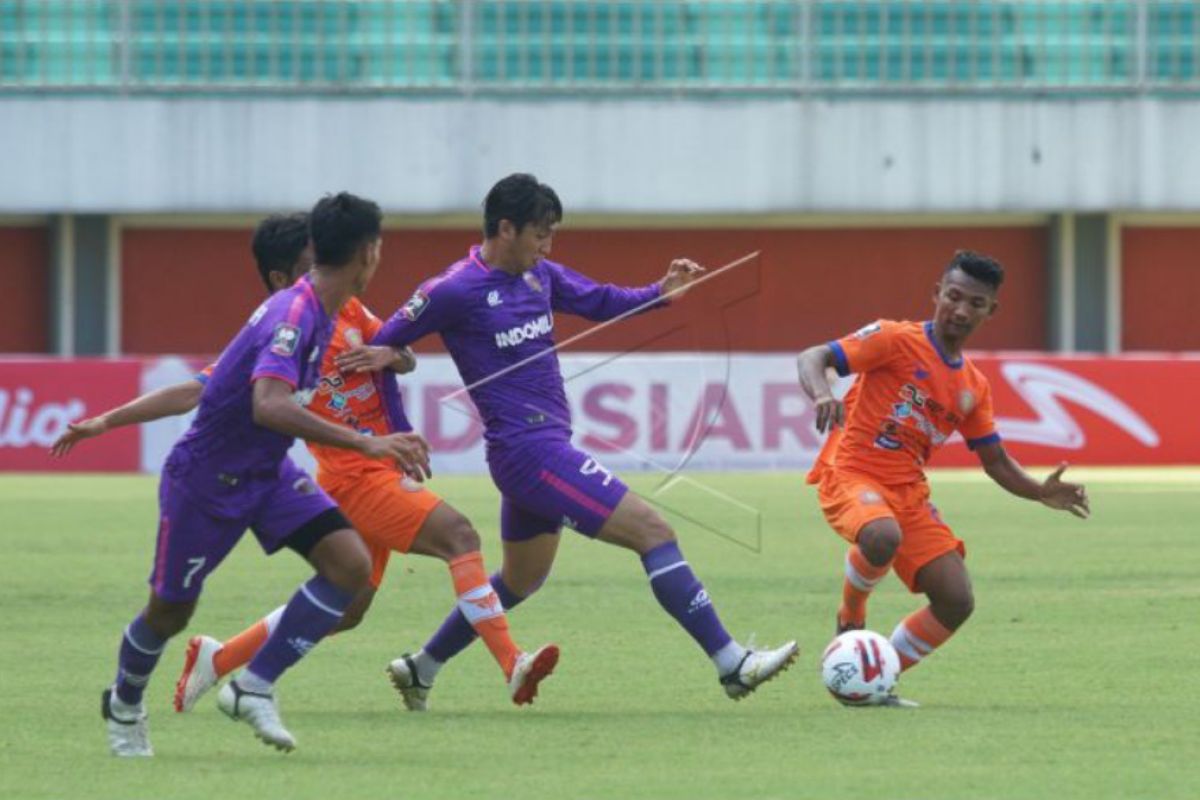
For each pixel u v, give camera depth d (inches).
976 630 1384.1
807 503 2469.2
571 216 4126.5
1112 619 1440.7
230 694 920.9
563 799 824.3
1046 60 4136.3
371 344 1087.0
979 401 1131.9
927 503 1136.8
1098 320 4180.6
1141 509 2385.6
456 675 1214.9
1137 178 4124.0
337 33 4067.4
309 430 866.8
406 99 4035.4
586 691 1144.8
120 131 4013.3
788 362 2920.8
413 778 874.1
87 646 1328.7
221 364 890.7
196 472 898.1
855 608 1148.5
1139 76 4121.6
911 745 952.9
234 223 4126.5
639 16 4106.8
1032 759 913.5
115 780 871.7
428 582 1707.7
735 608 1529.3
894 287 4192.9
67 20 4045.3
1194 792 836.6
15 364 2952.8
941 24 4124.0
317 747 960.9
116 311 4092.0
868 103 4097.0
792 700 1107.3
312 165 4033.0
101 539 2068.2
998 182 4111.7
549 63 4097.0
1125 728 999.0
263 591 1648.6
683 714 1059.3
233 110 4018.2
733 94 4087.1
